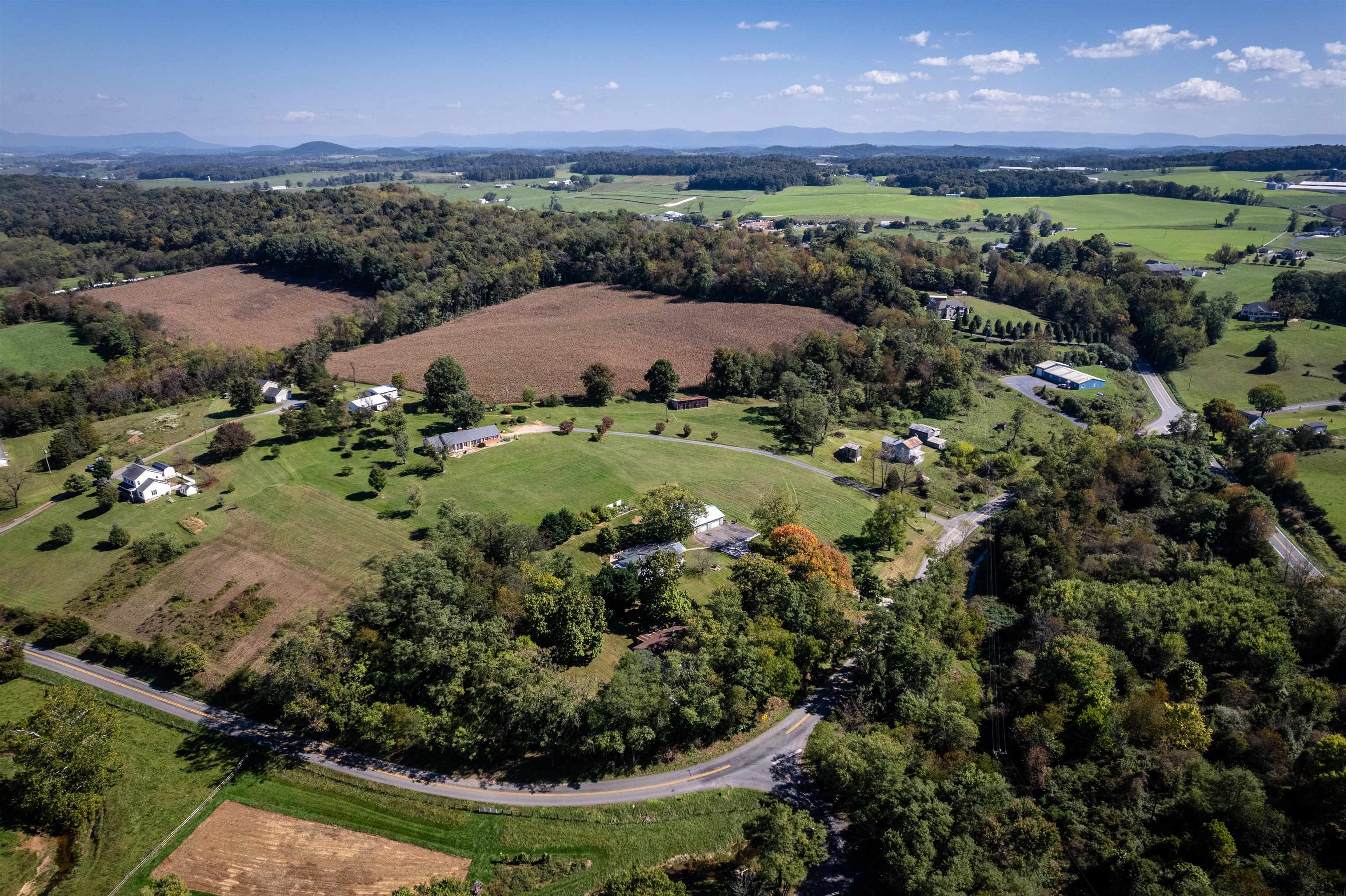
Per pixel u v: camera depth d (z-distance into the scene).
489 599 79.19
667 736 70.00
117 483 110.06
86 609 85.81
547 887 57.97
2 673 75.81
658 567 84.75
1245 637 78.06
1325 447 128.62
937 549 108.75
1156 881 54.69
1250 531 100.88
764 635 76.19
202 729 71.56
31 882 57.31
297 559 92.94
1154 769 65.44
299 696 69.06
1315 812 59.47
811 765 69.00
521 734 68.62
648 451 131.75
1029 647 84.38
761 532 104.44
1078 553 100.94
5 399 131.88
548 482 116.50
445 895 51.75
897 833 56.22
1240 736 67.75
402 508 106.12
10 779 64.38
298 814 63.06
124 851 59.50
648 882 53.47
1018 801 60.59
